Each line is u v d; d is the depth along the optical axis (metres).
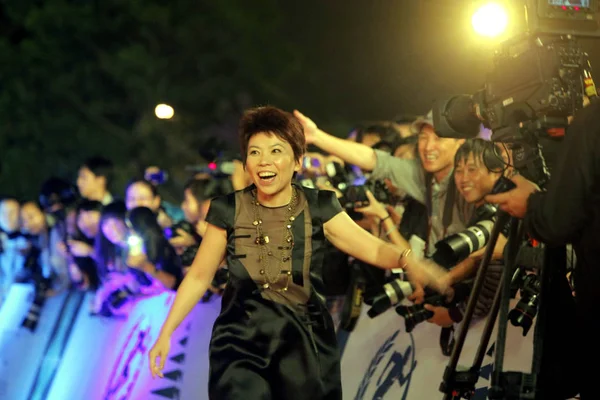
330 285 6.41
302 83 18.12
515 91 4.35
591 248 4.17
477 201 5.50
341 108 17.66
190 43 18.91
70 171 19.30
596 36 4.34
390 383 6.19
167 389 7.56
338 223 5.11
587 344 4.23
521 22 4.40
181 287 5.07
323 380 5.01
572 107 4.20
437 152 5.96
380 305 5.66
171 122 18.55
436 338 5.95
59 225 9.88
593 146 4.09
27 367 9.44
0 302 10.17
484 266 4.61
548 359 4.37
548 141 4.51
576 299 4.30
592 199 4.12
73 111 19.47
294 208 5.09
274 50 18.48
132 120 19.17
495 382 4.25
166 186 14.32
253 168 5.03
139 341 8.03
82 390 8.62
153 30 19.19
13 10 20.28
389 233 6.11
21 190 19.39
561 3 4.31
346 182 7.18
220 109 18.66
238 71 18.69
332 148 6.43
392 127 7.60
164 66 18.95
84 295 9.25
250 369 4.94
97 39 19.55
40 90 19.66
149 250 7.90
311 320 5.06
